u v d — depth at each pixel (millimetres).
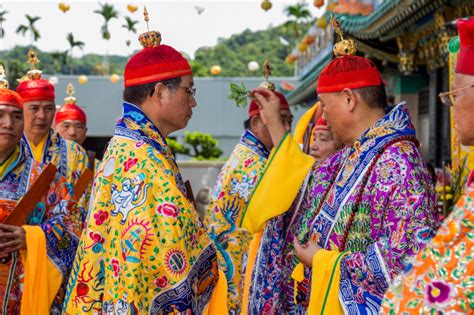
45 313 3207
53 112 4117
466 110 1783
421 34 8062
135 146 2402
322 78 2564
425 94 10641
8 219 3188
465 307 1558
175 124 2531
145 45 2535
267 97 2908
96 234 2357
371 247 2303
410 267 1654
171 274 2287
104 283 2348
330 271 2346
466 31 1759
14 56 32812
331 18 2635
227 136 29172
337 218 2459
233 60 41656
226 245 3926
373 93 2500
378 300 2279
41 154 4055
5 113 3299
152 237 2281
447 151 8539
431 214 2307
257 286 3131
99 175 2426
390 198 2318
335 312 2344
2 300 3225
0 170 3396
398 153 2363
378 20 7539
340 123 2543
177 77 2492
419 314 1591
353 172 2457
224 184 3949
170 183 2350
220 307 2547
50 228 3262
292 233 3008
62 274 3289
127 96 2523
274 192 2807
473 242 1574
